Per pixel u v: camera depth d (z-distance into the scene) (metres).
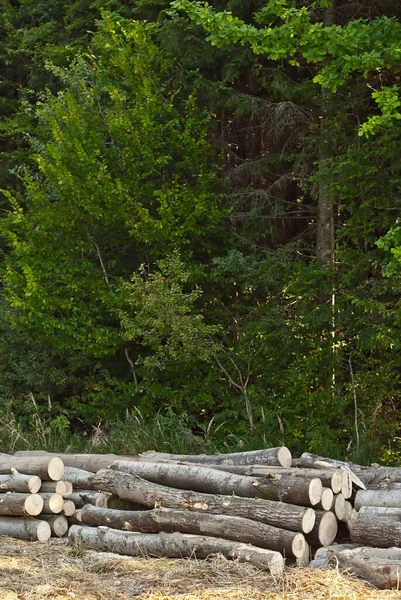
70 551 9.25
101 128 16.92
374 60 11.63
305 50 12.11
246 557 8.21
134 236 16.11
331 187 14.78
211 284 16.92
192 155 16.73
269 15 12.45
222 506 8.90
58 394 17.92
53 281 16.72
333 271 15.17
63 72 17.67
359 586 7.59
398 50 11.59
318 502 8.73
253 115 17.19
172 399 15.96
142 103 16.44
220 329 15.97
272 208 17.42
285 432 14.74
